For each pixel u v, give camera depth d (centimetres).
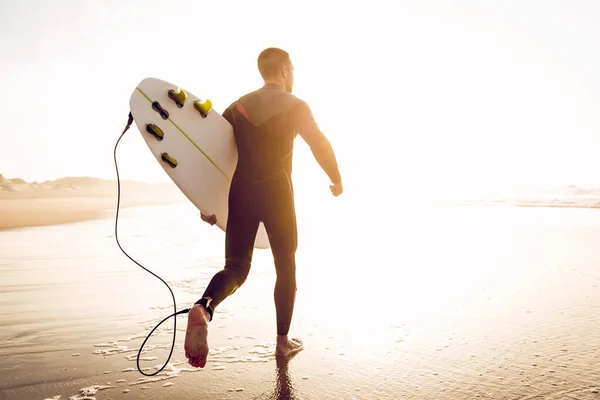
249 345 213
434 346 207
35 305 297
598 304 276
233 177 196
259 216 192
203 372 179
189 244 616
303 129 193
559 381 163
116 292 336
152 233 768
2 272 417
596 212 1110
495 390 156
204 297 163
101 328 246
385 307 280
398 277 374
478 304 284
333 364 186
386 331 232
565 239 604
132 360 194
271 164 190
